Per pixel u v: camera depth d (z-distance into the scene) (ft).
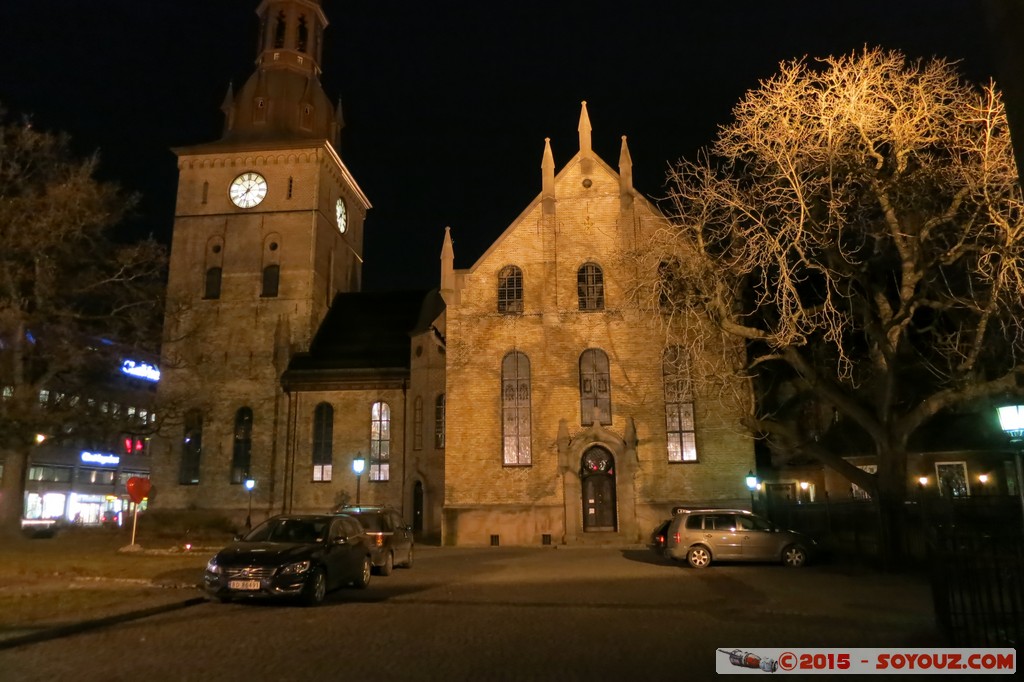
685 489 110.22
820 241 66.90
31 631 37.29
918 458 108.17
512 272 119.85
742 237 70.28
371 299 173.37
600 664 31.83
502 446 114.11
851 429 113.50
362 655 33.65
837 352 92.89
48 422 93.91
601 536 108.88
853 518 75.41
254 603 49.98
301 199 164.25
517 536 110.52
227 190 165.58
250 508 147.13
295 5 180.86
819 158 65.21
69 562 73.26
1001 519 65.92
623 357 114.32
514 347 116.78
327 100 179.42
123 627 40.88
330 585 51.75
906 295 67.67
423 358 142.92
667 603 49.75
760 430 79.25
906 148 63.82
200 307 159.12
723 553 73.00
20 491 100.89
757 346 107.76
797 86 65.16
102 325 101.24
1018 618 35.76
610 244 117.60
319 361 155.43
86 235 96.73
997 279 63.87
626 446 110.93
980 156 62.90
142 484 89.71
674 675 30.04
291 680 29.19
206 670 30.83
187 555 83.25
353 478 146.41
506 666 31.48
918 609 45.65
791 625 40.96
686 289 79.97
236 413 152.97
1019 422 47.42
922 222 67.87
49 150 93.76
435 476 134.62
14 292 91.81
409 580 65.82
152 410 115.65
